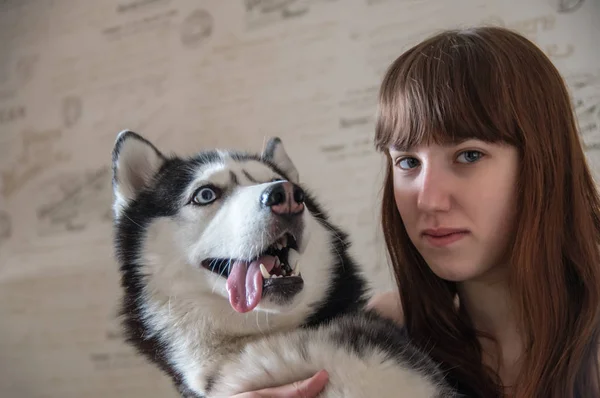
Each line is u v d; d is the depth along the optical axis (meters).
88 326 2.46
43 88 2.76
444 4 2.00
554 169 0.98
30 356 2.55
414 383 0.97
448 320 1.17
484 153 0.95
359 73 2.13
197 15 2.47
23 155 2.75
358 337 1.05
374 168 2.07
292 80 2.26
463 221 0.96
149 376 2.29
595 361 0.96
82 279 2.51
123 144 1.32
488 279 1.10
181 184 1.26
